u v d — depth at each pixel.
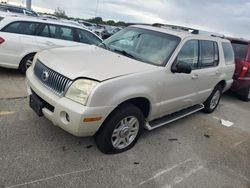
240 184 3.76
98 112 3.24
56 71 3.48
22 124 4.23
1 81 6.17
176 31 4.85
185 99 4.89
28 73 4.11
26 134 3.96
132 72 3.66
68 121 3.27
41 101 3.63
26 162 3.33
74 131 3.25
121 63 3.89
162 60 4.20
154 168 3.72
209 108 6.35
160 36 4.62
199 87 5.25
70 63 3.60
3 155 3.38
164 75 4.08
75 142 3.96
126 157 3.84
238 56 7.80
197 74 4.96
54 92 3.45
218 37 6.23
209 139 5.03
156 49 4.40
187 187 3.46
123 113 3.62
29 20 6.71
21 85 6.09
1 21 6.40
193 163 4.05
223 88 6.59
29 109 4.79
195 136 5.03
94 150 3.84
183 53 4.52
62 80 3.38
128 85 3.52
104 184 3.21
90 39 7.89
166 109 4.48
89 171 3.39
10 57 6.51
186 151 4.38
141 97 3.78
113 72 3.49
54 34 7.13
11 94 5.43
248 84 8.03
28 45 6.66
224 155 4.50
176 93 4.51
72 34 7.48
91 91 3.19
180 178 3.62
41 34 6.89
